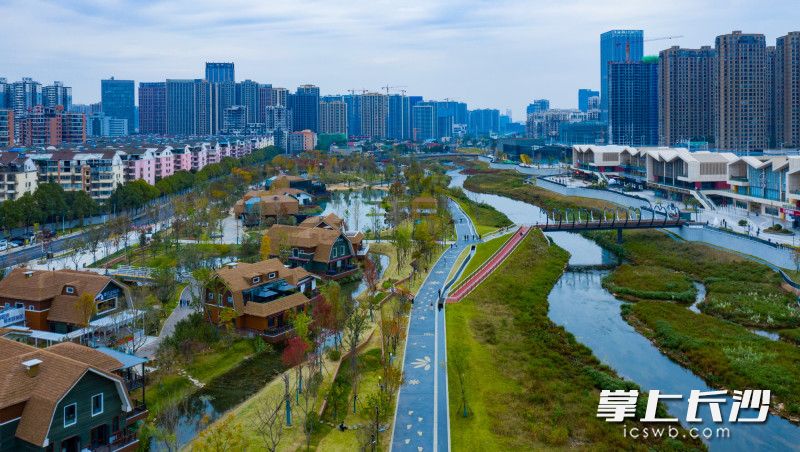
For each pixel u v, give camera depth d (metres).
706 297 156.25
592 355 117.69
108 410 72.81
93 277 117.88
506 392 98.81
